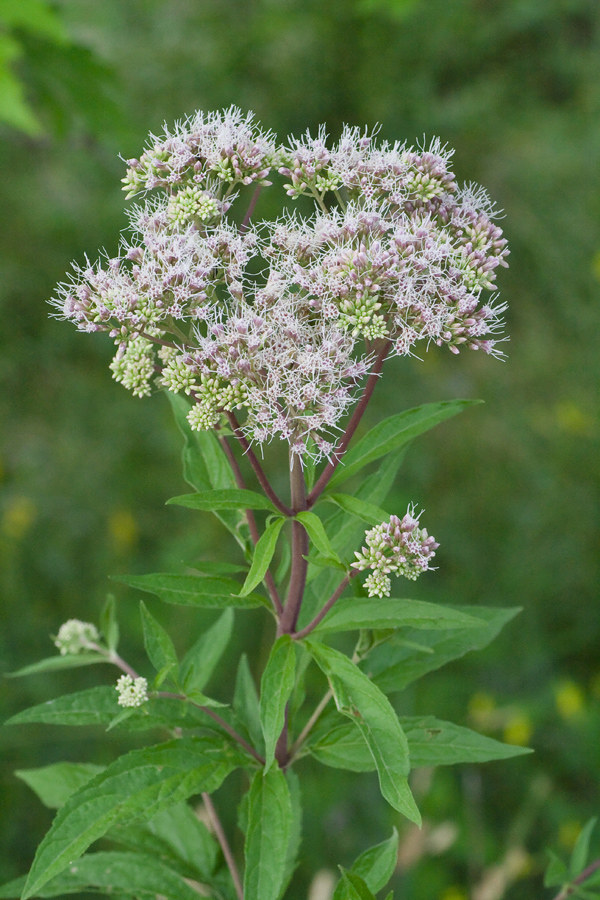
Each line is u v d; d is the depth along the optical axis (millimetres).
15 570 828
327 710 445
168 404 998
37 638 796
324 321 415
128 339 416
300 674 450
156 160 426
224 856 458
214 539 859
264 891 397
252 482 880
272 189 988
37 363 1000
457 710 769
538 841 690
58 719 423
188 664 455
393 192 425
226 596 420
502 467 1006
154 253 415
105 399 1004
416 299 414
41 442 964
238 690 465
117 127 668
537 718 751
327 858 656
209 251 417
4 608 799
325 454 417
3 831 657
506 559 912
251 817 406
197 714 433
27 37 613
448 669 807
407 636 449
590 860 659
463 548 911
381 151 435
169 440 964
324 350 406
